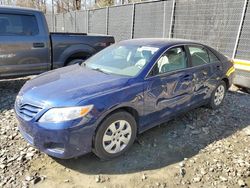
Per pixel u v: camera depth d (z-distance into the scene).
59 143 2.97
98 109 3.05
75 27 16.09
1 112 4.90
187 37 8.75
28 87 3.55
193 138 4.07
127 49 4.32
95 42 6.85
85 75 3.78
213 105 5.23
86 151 3.11
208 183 3.04
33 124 3.02
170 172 3.21
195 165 3.36
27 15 5.81
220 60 5.16
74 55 6.64
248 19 6.85
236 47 7.21
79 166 3.26
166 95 3.91
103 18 12.96
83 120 2.96
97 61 4.41
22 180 2.98
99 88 3.26
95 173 3.14
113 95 3.22
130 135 3.51
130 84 3.45
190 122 4.65
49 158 3.40
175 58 4.20
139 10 10.54
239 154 3.66
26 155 3.45
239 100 6.06
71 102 2.97
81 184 2.96
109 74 3.80
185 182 3.04
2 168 3.17
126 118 3.39
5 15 5.52
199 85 4.59
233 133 4.30
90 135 3.06
